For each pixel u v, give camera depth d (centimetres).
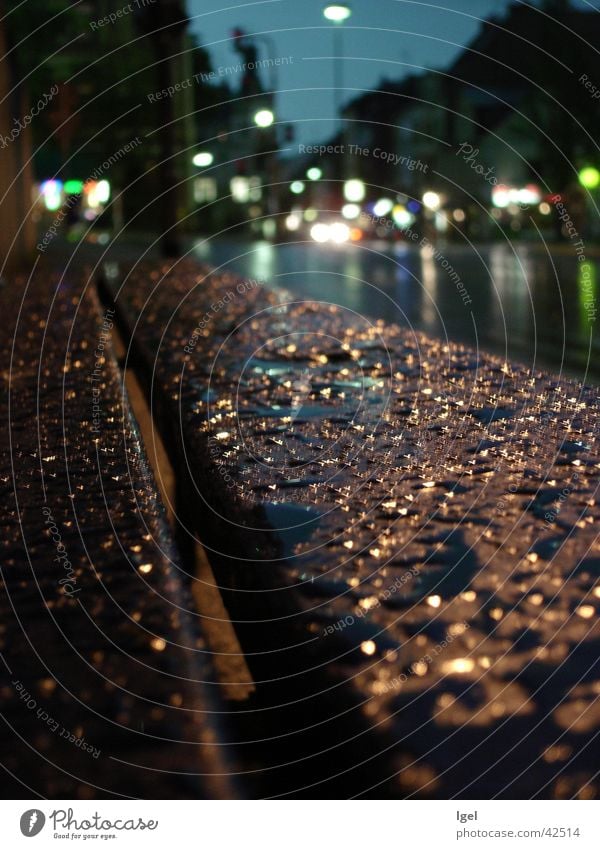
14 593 99
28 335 397
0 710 72
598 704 71
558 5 3269
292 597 98
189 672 78
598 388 226
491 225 4322
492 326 1144
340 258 2833
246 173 3609
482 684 76
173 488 221
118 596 97
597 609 90
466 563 105
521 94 4906
